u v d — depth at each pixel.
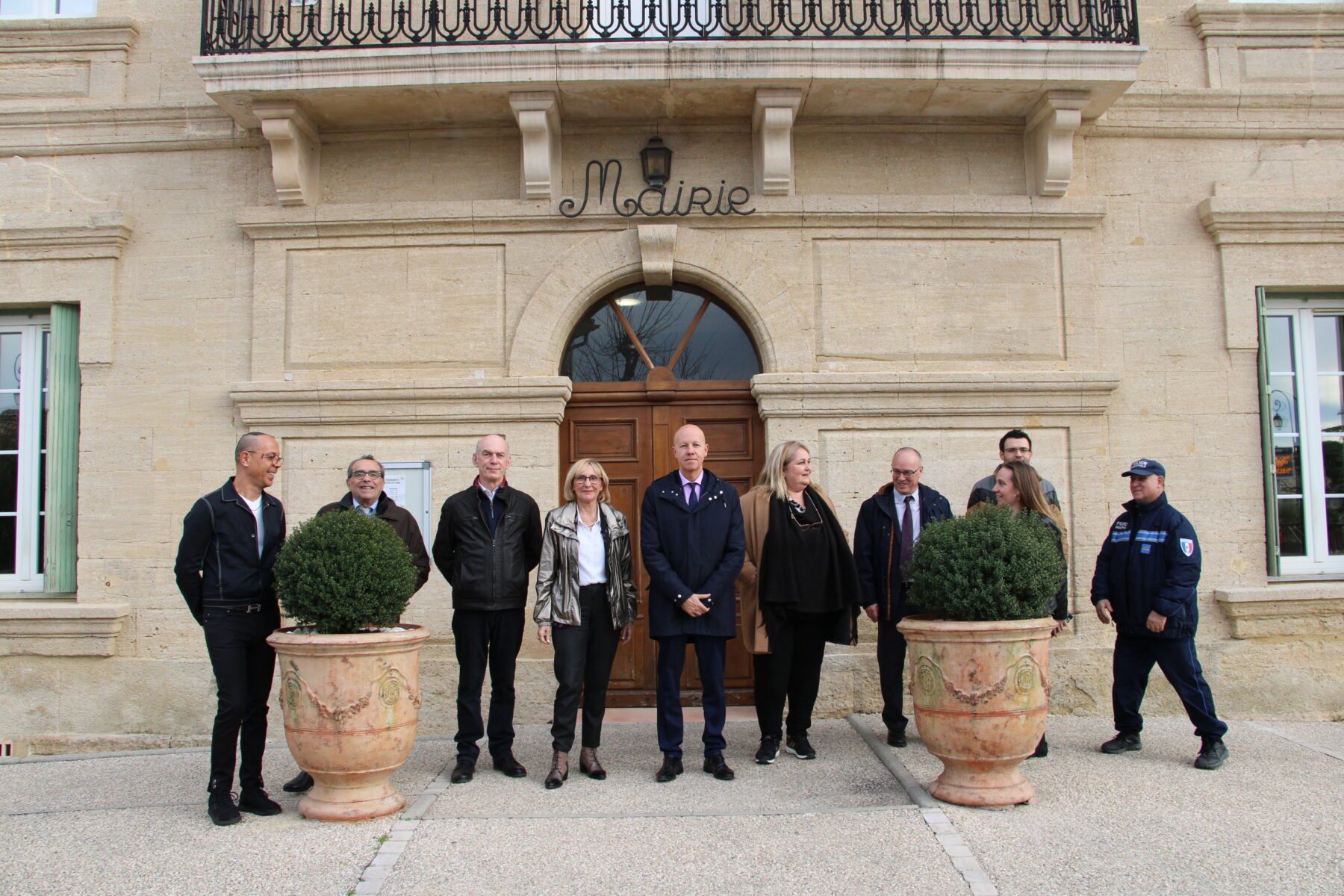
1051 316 6.38
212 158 6.47
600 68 5.89
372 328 6.34
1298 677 6.17
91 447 6.26
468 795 4.46
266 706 4.38
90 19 6.54
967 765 4.20
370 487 4.71
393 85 5.91
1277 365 6.61
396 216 6.31
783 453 5.00
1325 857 3.69
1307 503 6.50
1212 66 6.62
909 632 4.30
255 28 6.40
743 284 6.30
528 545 4.96
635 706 6.33
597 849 3.79
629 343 6.56
